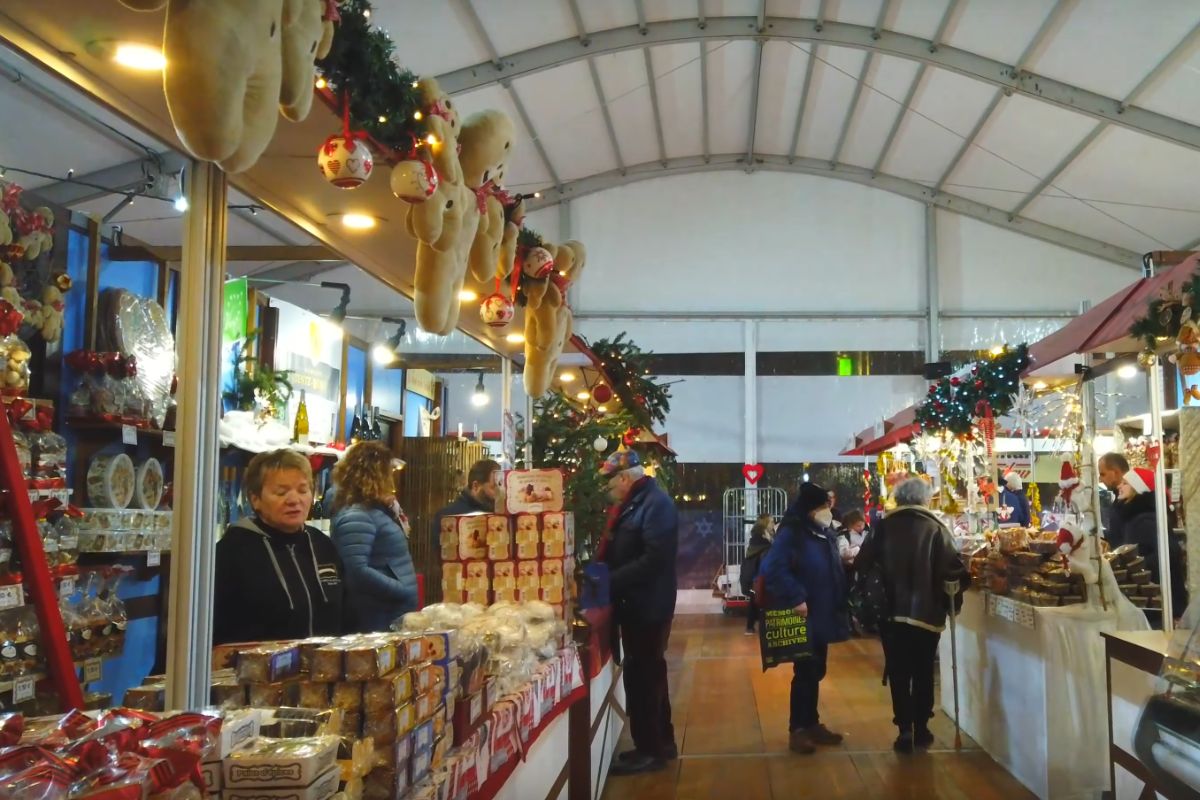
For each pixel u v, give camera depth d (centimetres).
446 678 207
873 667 759
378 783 171
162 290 394
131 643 359
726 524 1400
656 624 449
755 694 656
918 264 1455
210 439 182
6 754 100
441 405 803
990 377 570
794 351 1477
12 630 244
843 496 1448
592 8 956
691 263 1489
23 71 575
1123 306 397
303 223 272
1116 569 459
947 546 493
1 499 230
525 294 348
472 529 362
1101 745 393
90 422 330
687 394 1484
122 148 687
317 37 163
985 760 479
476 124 254
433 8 863
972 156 1248
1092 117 1007
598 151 1355
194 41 129
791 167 1470
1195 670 223
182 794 110
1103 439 751
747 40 1038
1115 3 843
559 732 337
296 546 257
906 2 951
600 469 493
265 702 174
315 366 549
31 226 298
